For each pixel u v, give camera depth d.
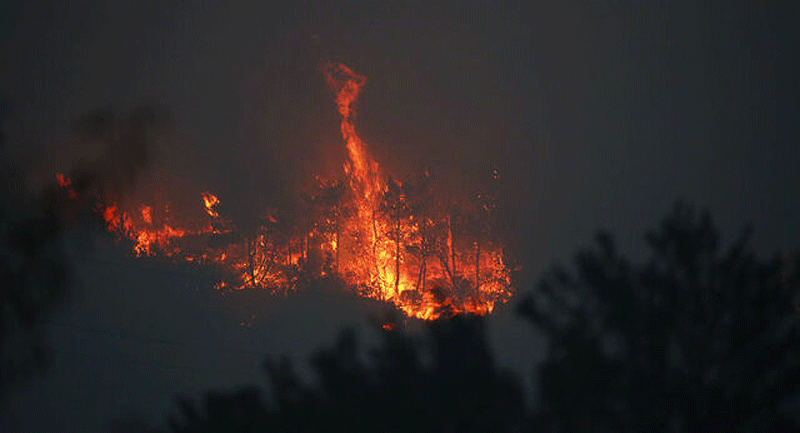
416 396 27.80
